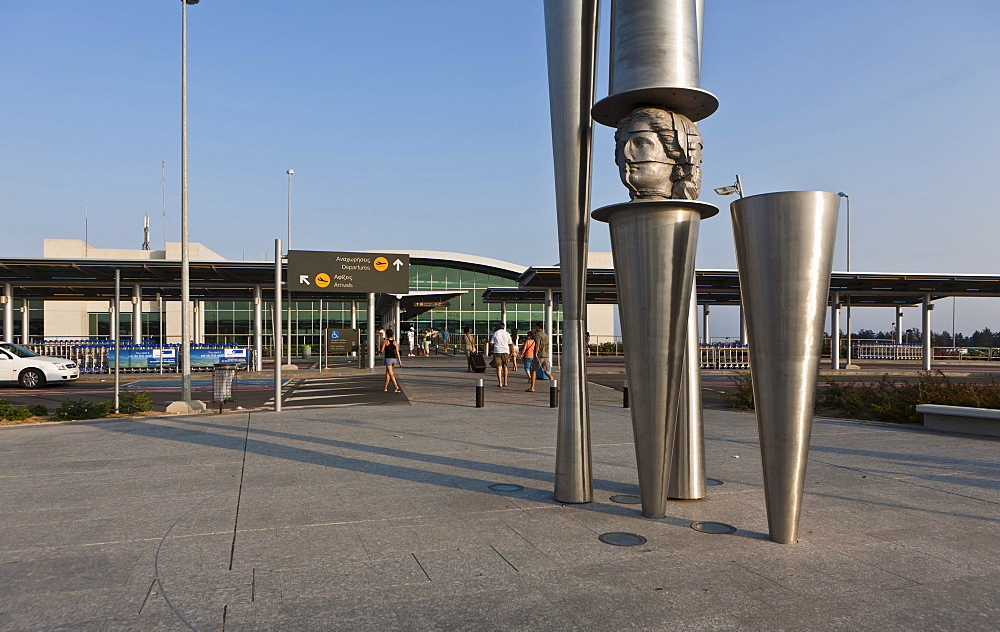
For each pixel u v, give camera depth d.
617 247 5.21
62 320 51.19
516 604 3.69
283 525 5.27
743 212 4.75
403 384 21.53
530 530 5.12
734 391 19.98
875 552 4.61
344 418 12.52
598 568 4.27
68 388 21.97
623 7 5.14
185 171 15.06
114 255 53.59
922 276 28.25
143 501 6.07
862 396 13.63
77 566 4.34
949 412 10.68
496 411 13.74
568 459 5.95
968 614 3.57
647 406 5.28
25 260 25.98
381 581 4.05
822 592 3.87
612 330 55.41
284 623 3.45
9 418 12.54
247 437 10.11
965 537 4.97
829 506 5.89
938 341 80.25
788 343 4.61
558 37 5.66
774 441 4.74
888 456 8.48
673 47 5.01
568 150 5.68
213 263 27.14
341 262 26.62
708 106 5.20
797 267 4.54
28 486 6.72
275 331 13.87
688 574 4.16
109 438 10.09
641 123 5.05
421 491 6.44
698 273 29.06
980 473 7.39
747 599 3.77
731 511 5.71
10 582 4.05
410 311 46.88
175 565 4.35
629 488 6.60
